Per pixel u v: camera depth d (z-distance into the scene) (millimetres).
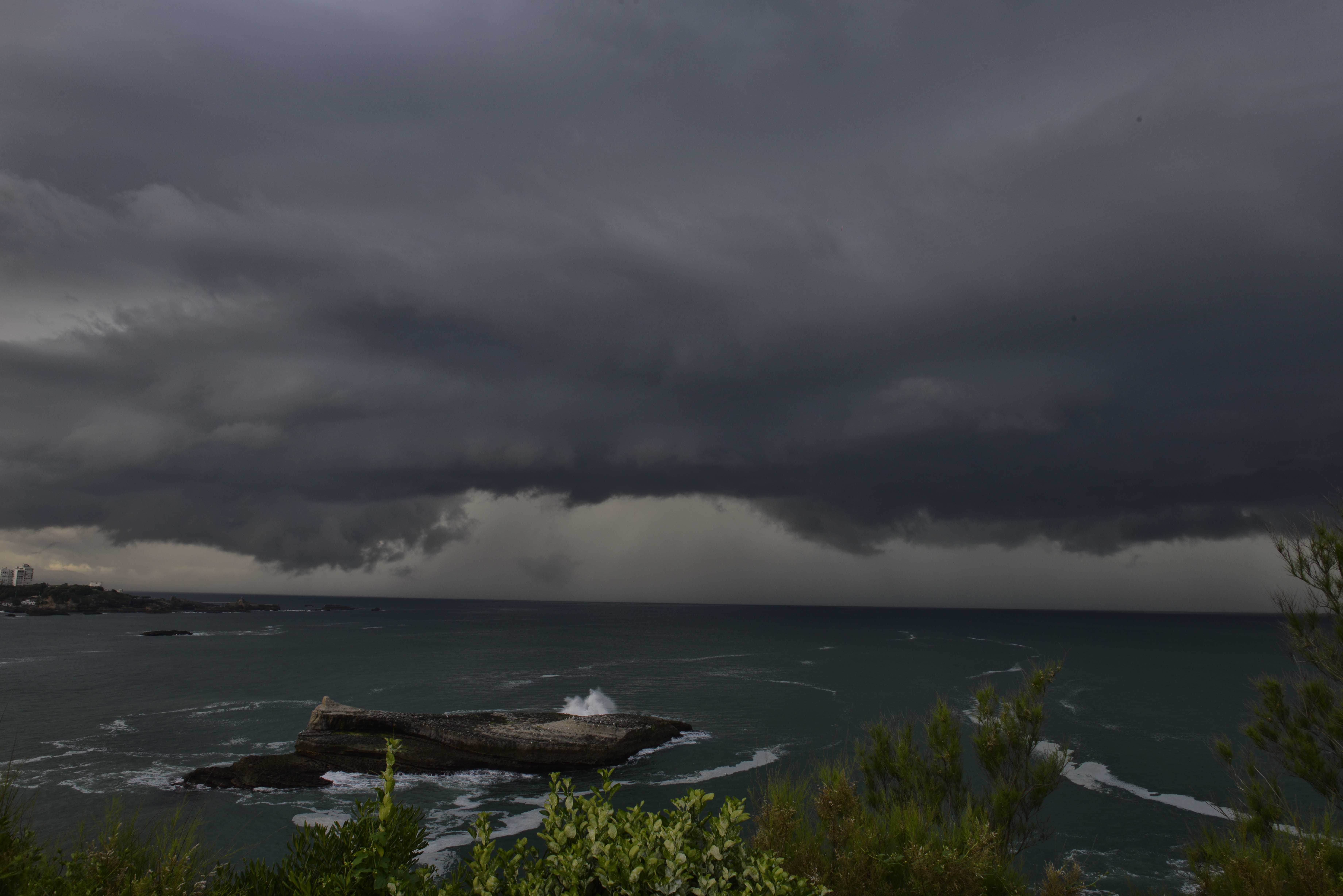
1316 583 8148
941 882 6895
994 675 84000
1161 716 55969
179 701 62875
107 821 5125
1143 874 24219
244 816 31359
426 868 4766
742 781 37531
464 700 64438
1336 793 7738
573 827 4848
